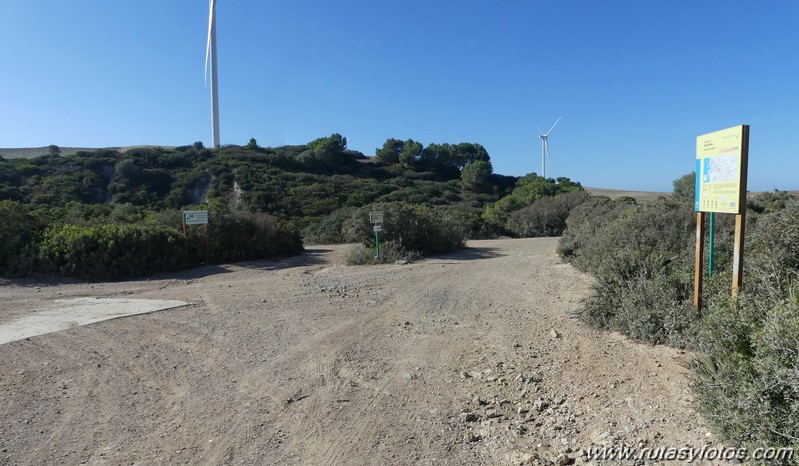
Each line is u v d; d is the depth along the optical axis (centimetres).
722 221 948
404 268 1602
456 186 6550
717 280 589
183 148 5903
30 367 632
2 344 736
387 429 449
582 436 415
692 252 773
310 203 4612
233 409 500
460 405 495
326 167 6412
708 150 561
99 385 570
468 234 3356
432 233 2083
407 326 814
